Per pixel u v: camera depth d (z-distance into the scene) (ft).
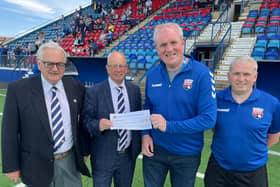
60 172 5.42
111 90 5.76
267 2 34.53
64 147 5.32
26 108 4.85
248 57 4.99
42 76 5.12
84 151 5.98
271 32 26.71
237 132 5.06
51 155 5.07
